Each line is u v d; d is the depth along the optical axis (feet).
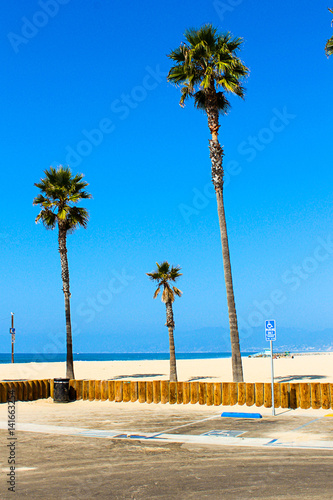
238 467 31.58
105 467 32.17
